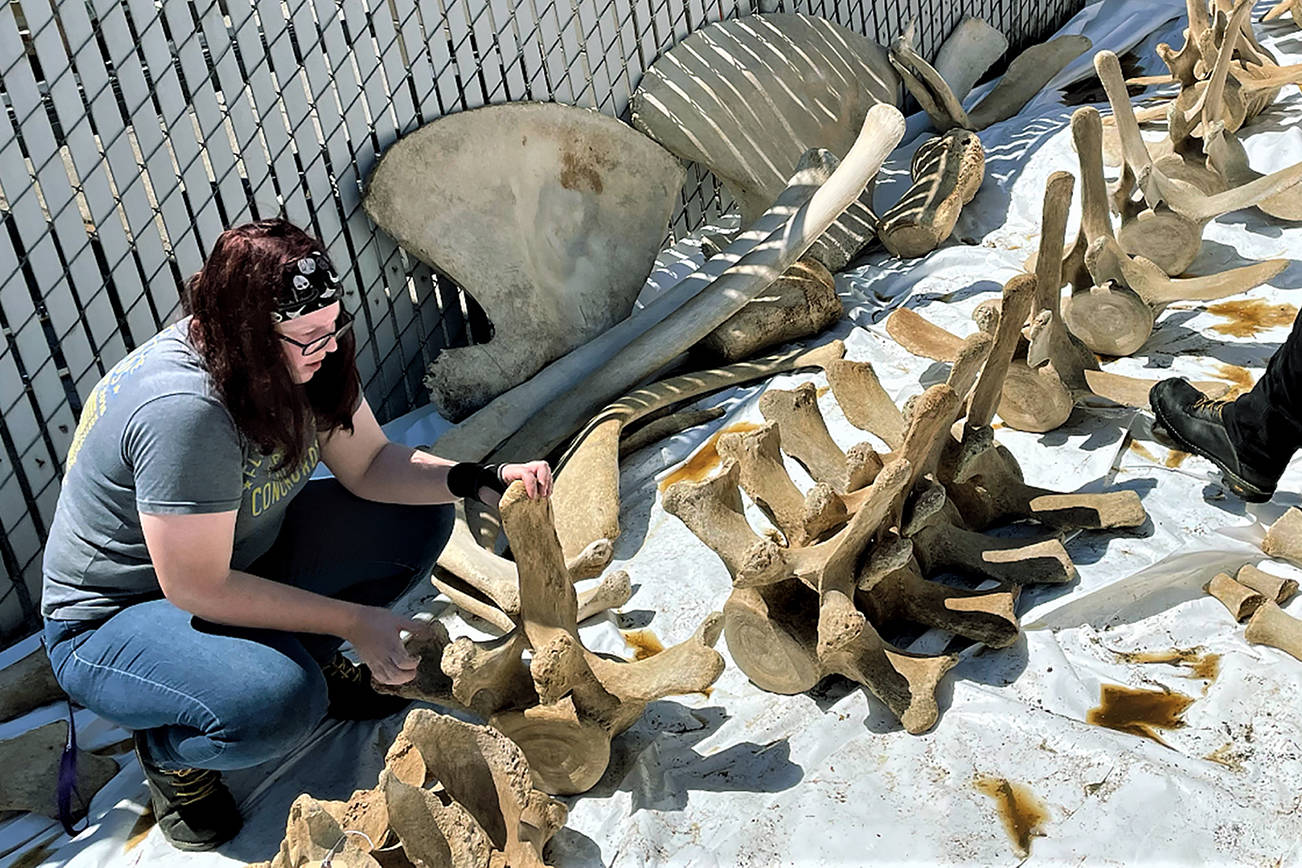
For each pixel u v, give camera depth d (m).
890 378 3.44
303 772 2.29
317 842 1.71
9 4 2.75
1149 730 2.07
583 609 2.54
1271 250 3.69
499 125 3.69
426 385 3.51
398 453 2.30
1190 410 2.60
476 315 3.89
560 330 3.73
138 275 3.11
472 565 2.67
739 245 3.76
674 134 4.19
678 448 3.28
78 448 1.96
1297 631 2.16
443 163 3.57
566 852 2.01
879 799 2.00
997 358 2.37
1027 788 1.96
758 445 2.30
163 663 1.93
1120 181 3.56
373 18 3.43
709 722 2.26
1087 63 5.40
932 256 4.10
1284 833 1.81
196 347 1.85
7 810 2.27
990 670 2.24
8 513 2.92
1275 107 4.54
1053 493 2.62
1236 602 2.28
